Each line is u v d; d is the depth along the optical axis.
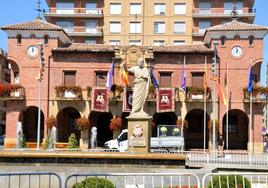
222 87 52.00
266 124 91.00
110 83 48.91
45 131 51.59
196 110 53.62
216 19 72.31
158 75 52.38
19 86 52.34
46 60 53.00
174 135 48.41
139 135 25.92
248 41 52.28
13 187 16.45
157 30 73.38
